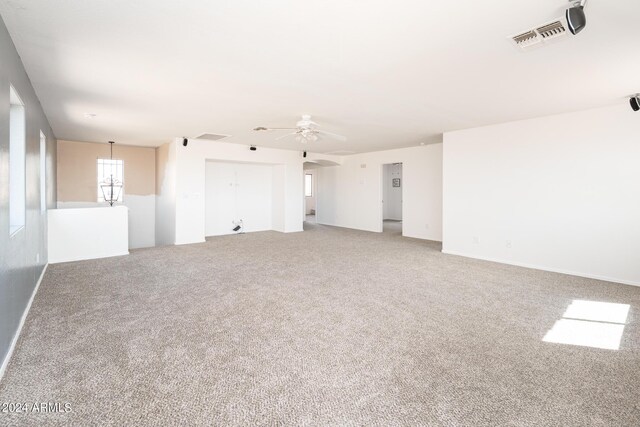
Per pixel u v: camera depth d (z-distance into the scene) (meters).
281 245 7.17
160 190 8.34
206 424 1.73
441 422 1.76
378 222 9.37
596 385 2.12
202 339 2.69
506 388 2.08
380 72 3.24
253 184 9.38
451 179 6.25
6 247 2.35
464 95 3.99
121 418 1.76
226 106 4.47
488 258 5.76
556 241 4.99
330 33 2.45
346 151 9.30
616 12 2.16
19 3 2.06
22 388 2.01
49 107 4.51
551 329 2.96
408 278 4.57
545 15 2.21
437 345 2.64
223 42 2.60
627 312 3.37
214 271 4.89
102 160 8.06
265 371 2.24
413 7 2.10
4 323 2.25
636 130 4.26
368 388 2.06
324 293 3.89
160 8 2.12
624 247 4.40
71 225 5.56
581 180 4.73
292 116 5.05
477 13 2.18
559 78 3.41
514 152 5.39
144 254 6.12
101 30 2.42
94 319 3.08
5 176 2.35
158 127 5.93
